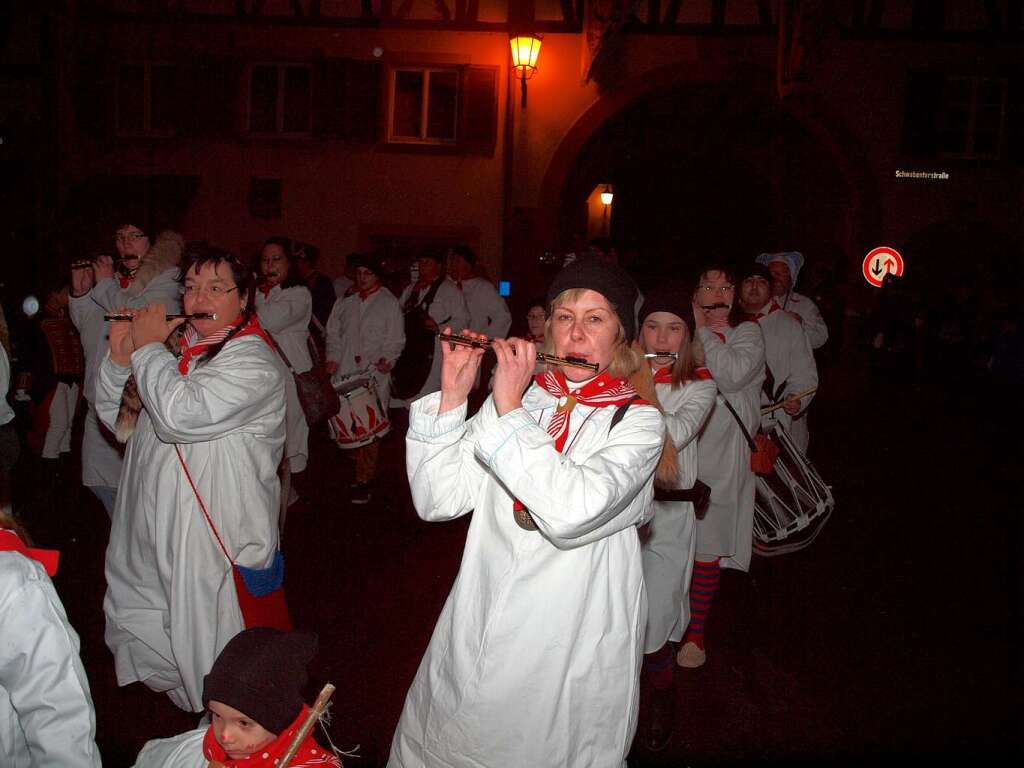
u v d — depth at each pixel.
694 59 16.52
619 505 2.43
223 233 16.62
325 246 16.64
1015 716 4.48
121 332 3.69
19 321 8.05
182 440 3.56
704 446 4.91
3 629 1.99
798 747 4.14
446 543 6.65
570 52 16.34
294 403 7.11
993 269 18.17
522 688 2.50
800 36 13.53
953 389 16.20
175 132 16.45
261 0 16.23
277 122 16.61
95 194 16.23
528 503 2.35
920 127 17.20
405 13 16.27
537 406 2.71
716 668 4.87
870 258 17.48
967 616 5.72
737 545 5.07
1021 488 9.07
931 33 17.05
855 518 7.82
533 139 16.47
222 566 3.69
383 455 9.48
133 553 3.76
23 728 2.05
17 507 6.82
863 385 16.22
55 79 16.16
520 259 16.59
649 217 25.23
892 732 4.29
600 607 2.55
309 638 2.30
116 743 3.87
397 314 8.71
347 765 3.77
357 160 16.52
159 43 16.31
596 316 2.67
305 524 6.98
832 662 5.00
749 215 24.89
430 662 2.66
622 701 2.59
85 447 5.46
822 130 17.27
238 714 2.20
